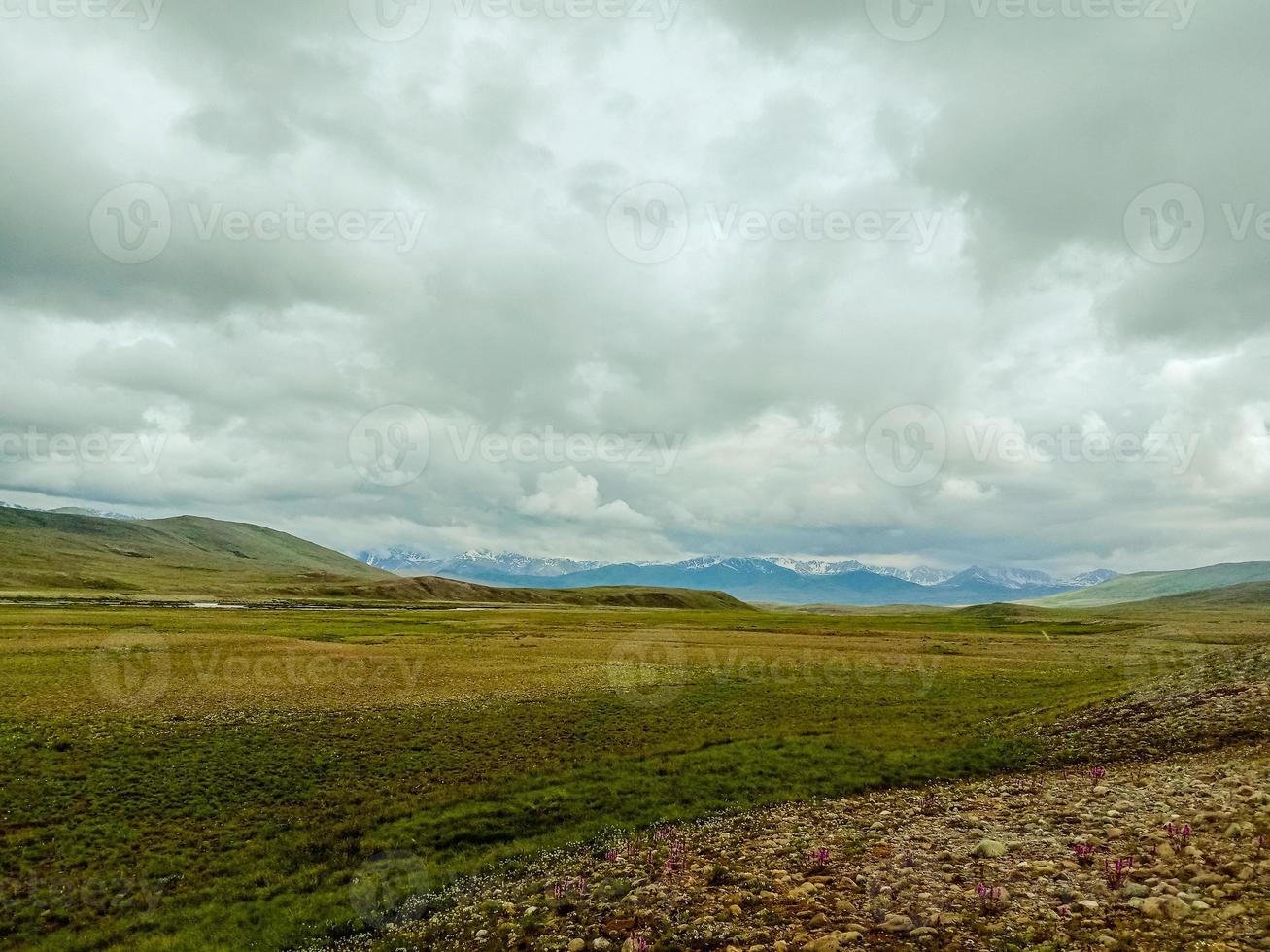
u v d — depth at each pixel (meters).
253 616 138.38
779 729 41.12
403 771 33.28
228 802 29.11
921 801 25.45
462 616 162.12
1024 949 11.74
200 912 20.34
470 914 18.59
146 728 39.62
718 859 20.06
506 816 27.05
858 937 13.01
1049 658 78.44
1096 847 16.91
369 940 18.17
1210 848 15.38
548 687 56.44
